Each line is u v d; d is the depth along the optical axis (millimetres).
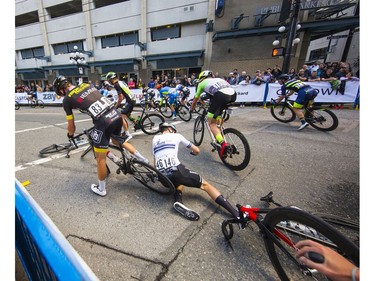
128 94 3947
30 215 849
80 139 3844
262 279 1258
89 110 1948
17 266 1358
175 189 1981
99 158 2012
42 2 16188
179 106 6047
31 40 18047
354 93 6160
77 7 16328
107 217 1836
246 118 5746
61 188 2332
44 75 18453
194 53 12234
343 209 1860
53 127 5539
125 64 14656
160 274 1286
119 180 2500
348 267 731
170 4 12391
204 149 3541
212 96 2918
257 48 10805
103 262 1379
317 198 2033
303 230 1090
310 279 1223
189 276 1272
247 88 7961
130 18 13812
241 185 2324
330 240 927
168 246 1504
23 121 6617
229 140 2922
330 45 14859
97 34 15164
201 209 1935
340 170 2574
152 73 14289
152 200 2084
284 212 1122
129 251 1462
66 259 627
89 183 2438
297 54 10141
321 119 4062
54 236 707
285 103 4855
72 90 2062
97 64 15352
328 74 6746
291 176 2480
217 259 1395
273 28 9781
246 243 1530
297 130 4379
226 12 10914
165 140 2049
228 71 11766
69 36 16234
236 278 1264
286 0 7273
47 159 3166
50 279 739
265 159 2982
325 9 9109
